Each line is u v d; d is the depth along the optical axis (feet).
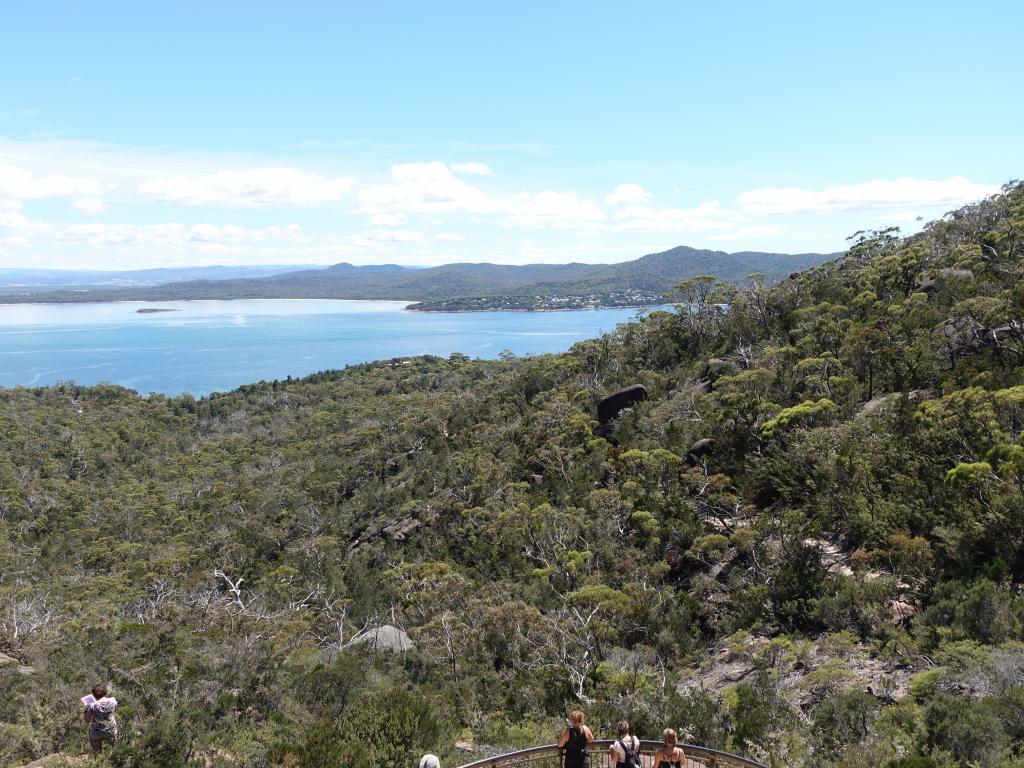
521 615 88.48
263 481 281.33
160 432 444.96
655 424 153.48
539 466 177.06
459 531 152.46
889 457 90.22
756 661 64.80
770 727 47.83
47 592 146.51
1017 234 170.50
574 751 33.32
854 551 81.25
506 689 74.38
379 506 202.90
